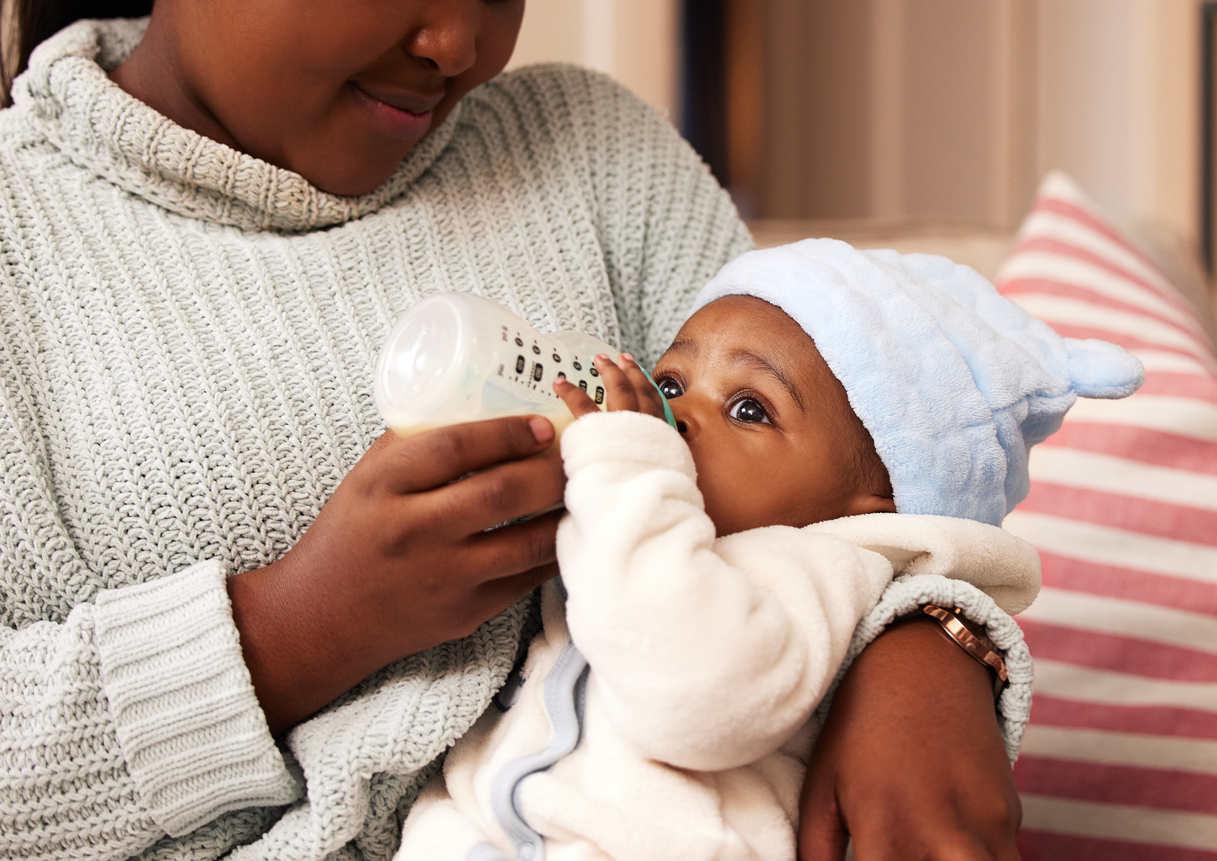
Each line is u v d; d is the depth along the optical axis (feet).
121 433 2.19
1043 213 4.73
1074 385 2.32
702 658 1.69
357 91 2.34
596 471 1.76
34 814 1.93
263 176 2.45
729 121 8.15
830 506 2.19
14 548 2.09
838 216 9.35
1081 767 3.77
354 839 2.16
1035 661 3.81
